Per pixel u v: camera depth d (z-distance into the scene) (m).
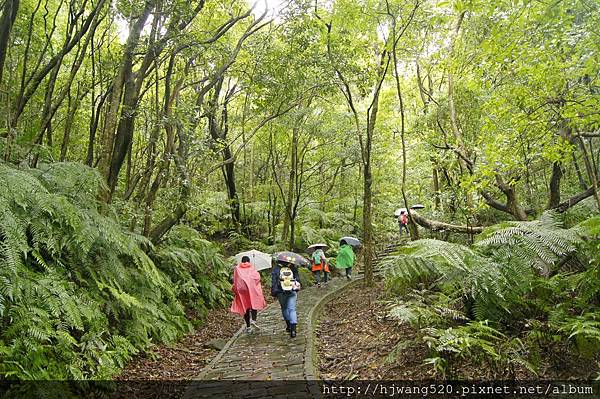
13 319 4.17
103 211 7.19
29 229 5.27
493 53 5.97
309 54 11.13
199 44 8.52
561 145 6.41
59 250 5.30
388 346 5.89
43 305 4.57
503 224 5.40
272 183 18.73
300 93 12.87
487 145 7.27
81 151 12.05
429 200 15.10
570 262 5.18
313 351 6.50
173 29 8.16
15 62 9.08
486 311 4.83
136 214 8.24
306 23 10.49
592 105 5.52
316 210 20.55
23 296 4.39
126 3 7.61
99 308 5.89
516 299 4.82
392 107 18.16
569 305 4.48
